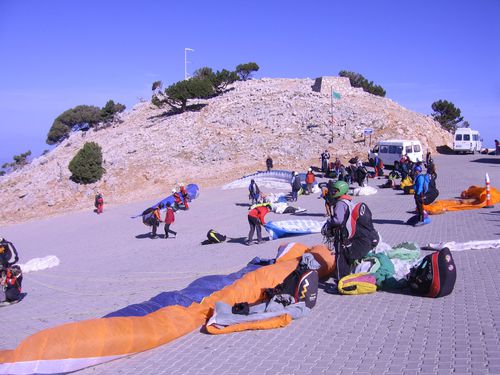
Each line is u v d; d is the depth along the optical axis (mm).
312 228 17438
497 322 7023
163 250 18781
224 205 31344
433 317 7484
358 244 9172
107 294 12047
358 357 6254
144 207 37031
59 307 11164
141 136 61594
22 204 50156
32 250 24016
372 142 50844
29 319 10297
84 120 92188
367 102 66500
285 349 6746
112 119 79625
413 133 53562
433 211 18234
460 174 35000
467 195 20859
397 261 9719
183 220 27188
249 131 57156
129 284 12977
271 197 29047
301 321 7820
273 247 16062
